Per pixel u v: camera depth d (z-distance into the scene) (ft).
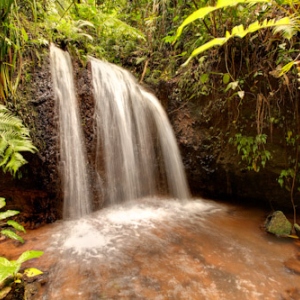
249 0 2.51
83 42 14.52
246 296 5.84
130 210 12.38
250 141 11.64
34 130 9.61
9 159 8.69
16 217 9.89
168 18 17.39
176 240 8.91
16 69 9.72
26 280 6.08
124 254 7.82
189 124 14.21
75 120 11.16
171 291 6.00
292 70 10.03
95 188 11.71
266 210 12.14
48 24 12.32
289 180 11.35
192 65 14.23
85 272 6.76
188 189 14.56
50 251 7.89
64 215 10.51
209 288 6.13
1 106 8.48
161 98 15.55
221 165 13.28
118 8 20.57
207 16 11.74
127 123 13.60
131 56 18.54
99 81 12.59
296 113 10.45
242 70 11.66
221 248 8.28
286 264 7.27
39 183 9.82
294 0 3.44
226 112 12.63
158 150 14.90
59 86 10.68
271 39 10.13
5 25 8.14
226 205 13.24
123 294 5.87
